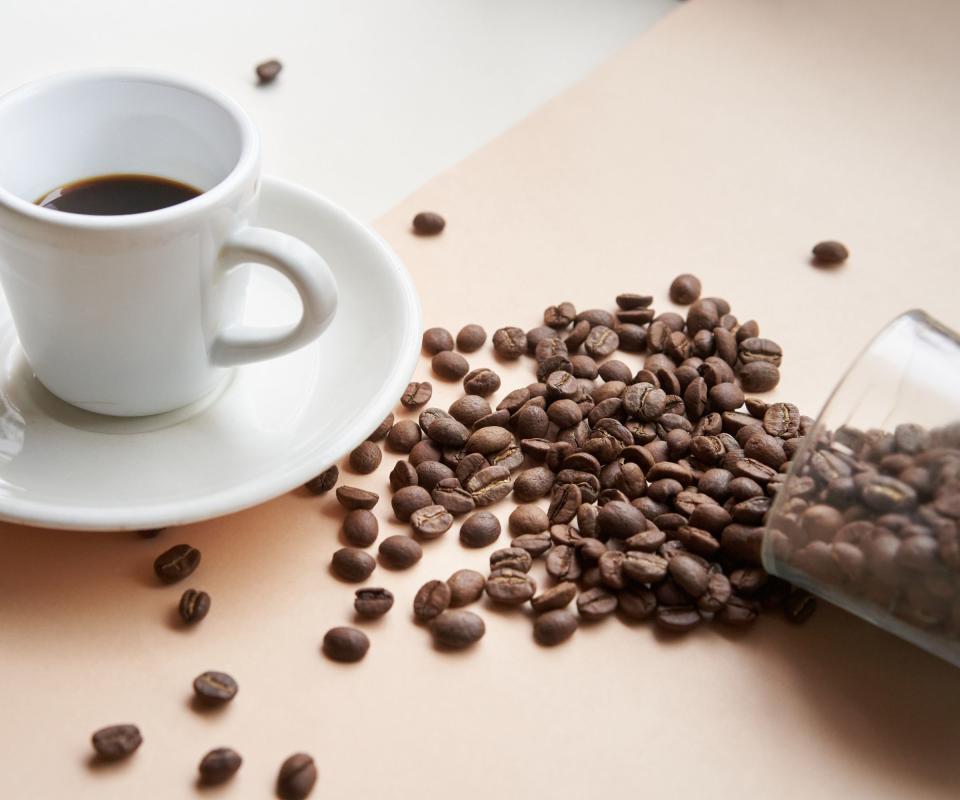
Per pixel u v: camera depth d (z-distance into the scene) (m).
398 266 0.49
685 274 0.56
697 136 0.63
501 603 0.46
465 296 0.55
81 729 0.42
